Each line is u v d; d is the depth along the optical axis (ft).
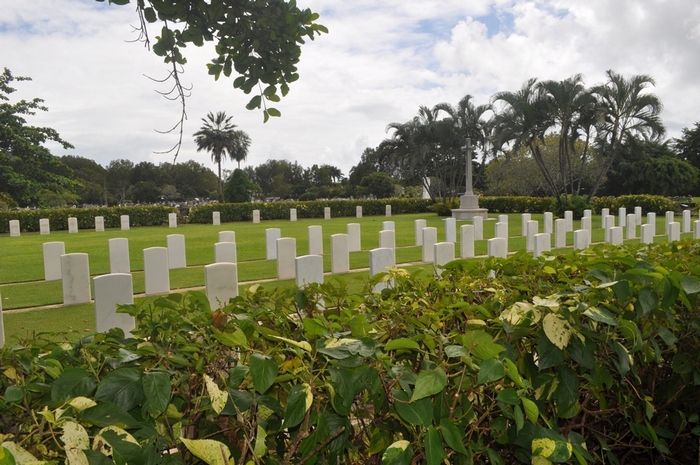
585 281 9.34
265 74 12.62
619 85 93.66
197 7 11.44
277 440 5.69
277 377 5.20
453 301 8.79
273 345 6.63
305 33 12.42
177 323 7.29
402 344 5.50
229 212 123.75
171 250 44.52
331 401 5.17
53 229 104.47
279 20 11.78
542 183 150.51
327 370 5.48
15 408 5.07
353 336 6.29
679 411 8.47
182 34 11.93
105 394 4.68
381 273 9.75
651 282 7.41
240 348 6.20
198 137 221.66
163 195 268.82
